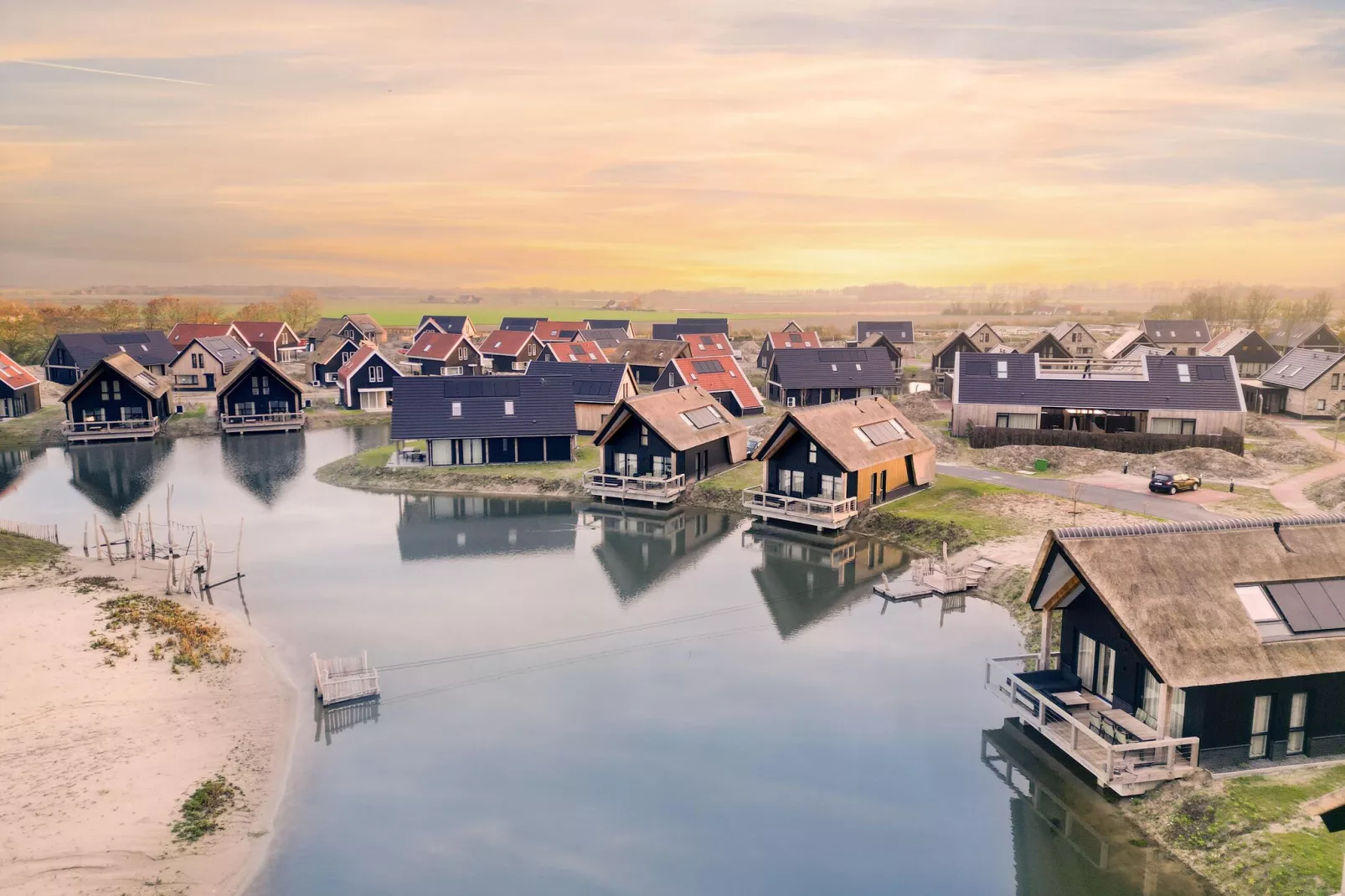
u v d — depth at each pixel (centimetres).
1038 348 12456
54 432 9162
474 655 4228
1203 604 2983
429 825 2931
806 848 2839
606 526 6378
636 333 19412
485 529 6291
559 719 3641
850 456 5947
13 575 4950
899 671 4072
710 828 2942
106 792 2955
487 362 14112
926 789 3162
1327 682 2984
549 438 7825
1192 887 2567
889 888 2653
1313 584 3091
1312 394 9269
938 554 5481
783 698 3825
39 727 3328
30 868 2555
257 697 3738
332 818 2952
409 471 7538
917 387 12212
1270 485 6378
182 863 2652
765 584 5191
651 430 6800
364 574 5319
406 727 3566
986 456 7494
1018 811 3036
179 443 9175
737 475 7319
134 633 4191
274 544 5884
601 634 4484
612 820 2978
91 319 19662
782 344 13675
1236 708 2928
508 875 2688
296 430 9862
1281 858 2491
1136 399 7631
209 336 13588
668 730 3556
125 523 5744
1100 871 2672
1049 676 3509
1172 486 6103
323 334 16962
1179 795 2839
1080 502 5916
